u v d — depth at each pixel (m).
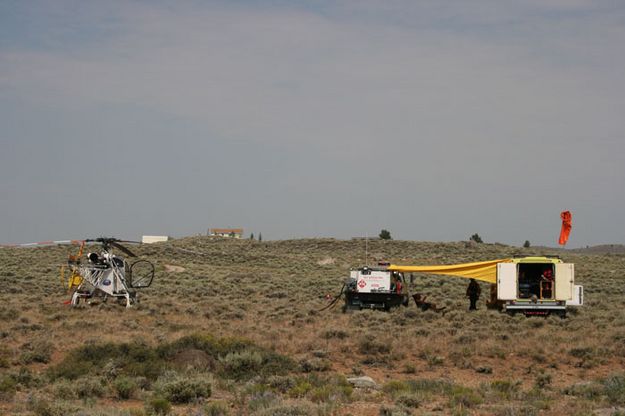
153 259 81.06
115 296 35.03
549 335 28.02
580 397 18.12
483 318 32.56
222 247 109.56
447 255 99.38
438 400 17.31
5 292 43.06
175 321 31.11
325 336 27.53
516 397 18.03
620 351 25.00
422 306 36.88
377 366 23.09
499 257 95.19
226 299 43.09
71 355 21.42
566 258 92.88
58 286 47.91
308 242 113.75
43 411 14.87
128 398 17.39
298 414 14.66
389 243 112.12
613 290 51.66
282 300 43.19
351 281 38.00
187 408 16.30
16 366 21.44
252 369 20.78
